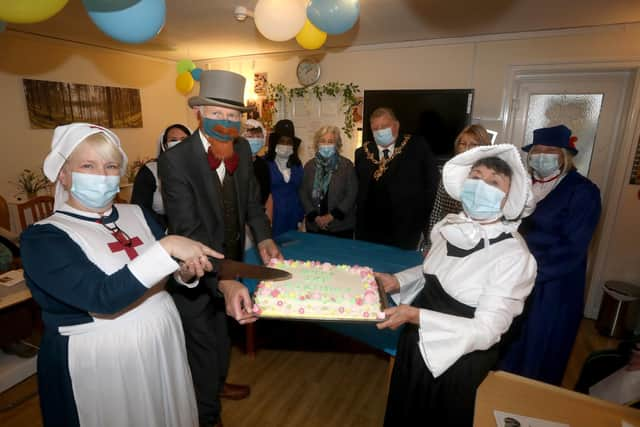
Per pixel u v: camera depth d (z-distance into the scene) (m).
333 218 2.94
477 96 3.40
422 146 2.59
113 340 1.05
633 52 2.79
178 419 1.23
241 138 1.76
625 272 3.04
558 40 3.01
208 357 1.62
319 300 1.24
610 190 3.01
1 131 3.33
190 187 1.44
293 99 4.31
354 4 2.02
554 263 1.64
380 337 1.67
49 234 0.99
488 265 1.11
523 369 1.73
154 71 4.66
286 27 2.13
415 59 3.59
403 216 2.61
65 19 2.93
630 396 1.20
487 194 1.11
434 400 1.16
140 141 4.59
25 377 2.17
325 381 2.23
